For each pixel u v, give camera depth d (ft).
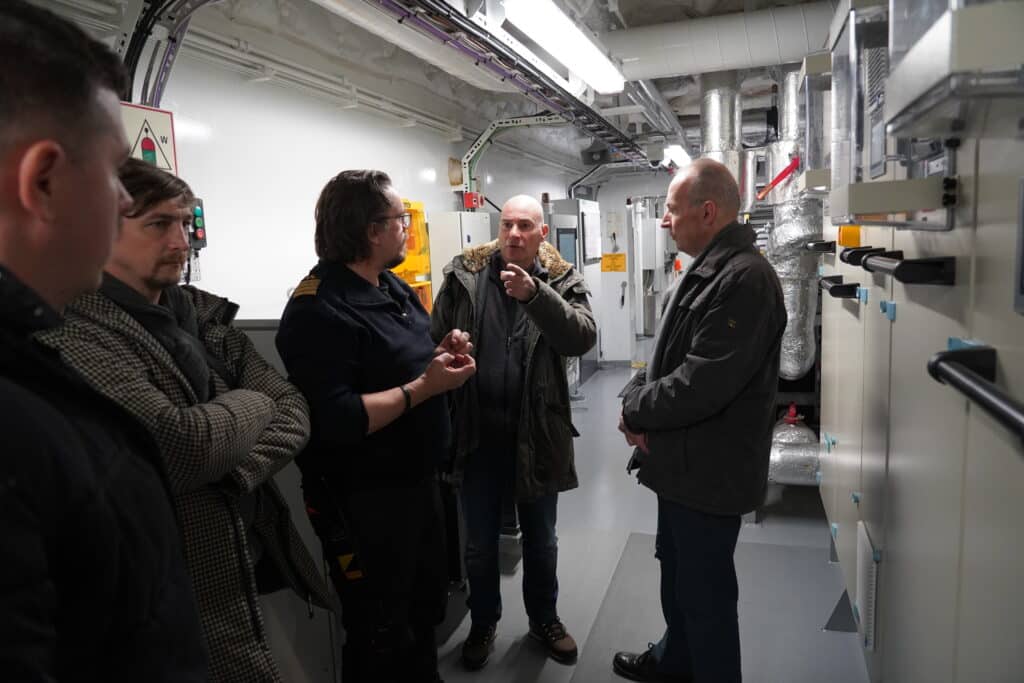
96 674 1.59
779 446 9.65
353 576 4.56
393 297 4.92
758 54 10.41
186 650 1.86
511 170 20.52
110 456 1.67
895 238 4.41
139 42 5.84
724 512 4.65
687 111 20.24
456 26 7.27
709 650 4.85
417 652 5.09
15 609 1.24
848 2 4.18
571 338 5.52
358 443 4.37
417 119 13.55
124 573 1.63
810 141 6.39
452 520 7.27
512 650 6.51
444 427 4.91
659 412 4.66
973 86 1.71
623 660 6.09
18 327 1.47
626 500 10.38
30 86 1.38
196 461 2.84
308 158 10.46
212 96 8.50
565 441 6.11
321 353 4.13
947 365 2.51
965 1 1.85
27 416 1.38
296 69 9.71
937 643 3.33
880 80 4.05
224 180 8.76
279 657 4.73
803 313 9.46
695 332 4.64
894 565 4.31
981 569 2.71
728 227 4.83
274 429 3.54
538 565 6.36
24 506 1.31
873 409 4.97
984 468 2.68
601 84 9.70
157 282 3.20
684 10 11.81
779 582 7.66
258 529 3.71
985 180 2.68
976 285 2.78
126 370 2.82
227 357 3.86
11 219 1.42
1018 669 2.35
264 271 9.53
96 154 1.54
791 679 5.90
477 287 6.20
